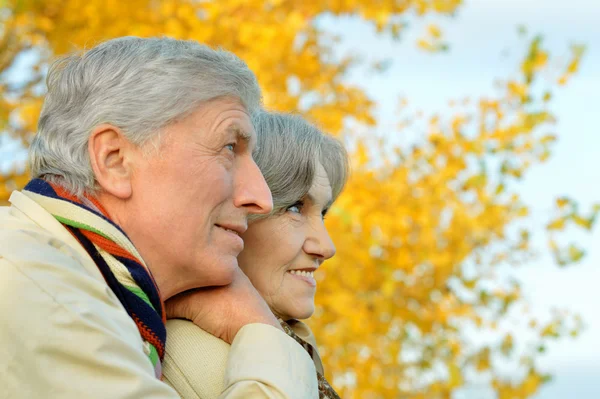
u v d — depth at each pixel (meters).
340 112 7.39
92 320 1.47
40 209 1.68
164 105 1.72
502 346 7.99
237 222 1.83
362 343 7.09
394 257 7.38
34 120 6.26
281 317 2.26
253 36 6.52
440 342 7.73
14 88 6.55
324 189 2.27
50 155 1.75
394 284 7.11
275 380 1.73
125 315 1.57
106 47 1.79
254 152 2.16
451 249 7.57
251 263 2.20
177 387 1.86
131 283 1.66
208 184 1.75
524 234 7.84
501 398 7.80
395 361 7.32
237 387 1.71
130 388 1.45
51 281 1.49
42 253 1.54
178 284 1.81
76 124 1.73
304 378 1.77
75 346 1.44
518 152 7.76
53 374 1.42
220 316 1.91
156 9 6.82
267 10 6.88
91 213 1.67
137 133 1.71
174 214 1.73
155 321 1.67
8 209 1.75
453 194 7.67
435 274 7.58
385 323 7.36
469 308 7.89
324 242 2.25
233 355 1.81
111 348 1.47
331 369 7.20
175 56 1.76
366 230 7.05
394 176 7.48
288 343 1.83
